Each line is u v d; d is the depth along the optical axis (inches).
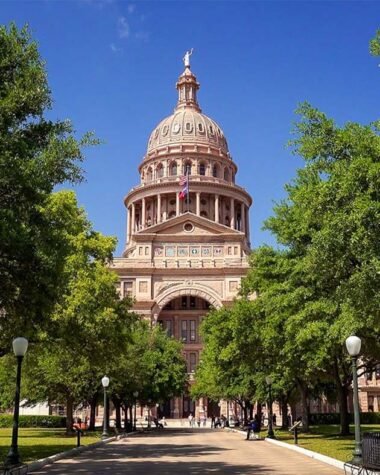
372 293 716.7
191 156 5017.2
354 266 770.8
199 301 4148.6
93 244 1409.9
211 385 2559.1
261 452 1101.7
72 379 1679.4
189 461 922.7
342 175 719.7
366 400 3435.0
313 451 984.9
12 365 1521.9
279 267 1227.9
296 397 2234.3
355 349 725.3
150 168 5132.9
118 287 3777.1
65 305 1176.8
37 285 780.0
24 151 746.2
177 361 2719.0
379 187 682.8
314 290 1046.4
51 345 1235.9
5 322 931.3
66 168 856.9
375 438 607.5
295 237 1168.8
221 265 3806.6
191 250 3853.3
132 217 4879.4
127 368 1889.8
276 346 1314.0
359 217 664.4
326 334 987.3
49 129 845.2
